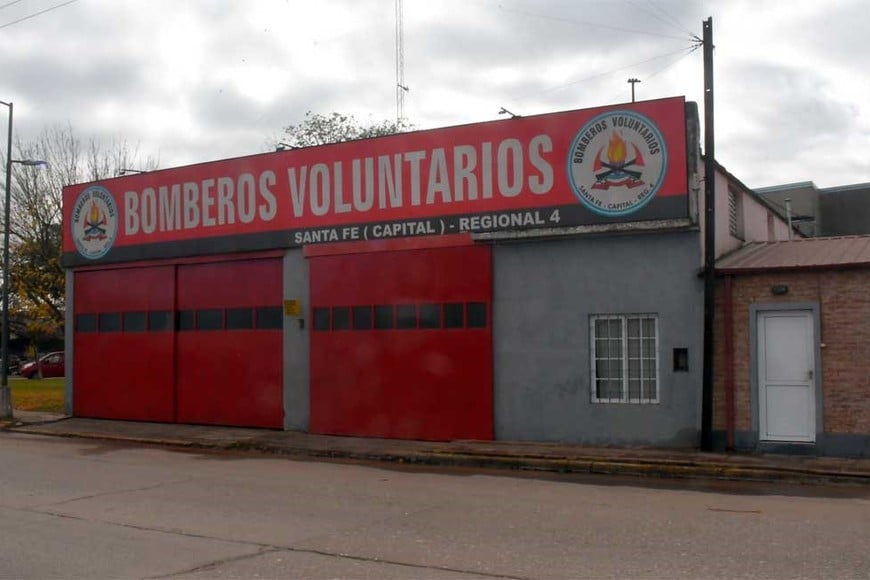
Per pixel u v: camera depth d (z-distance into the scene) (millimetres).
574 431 15898
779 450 14195
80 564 7809
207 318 20641
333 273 18562
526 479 13266
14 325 54781
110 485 12594
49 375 47750
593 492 11875
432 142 17438
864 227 32438
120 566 7727
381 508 10570
